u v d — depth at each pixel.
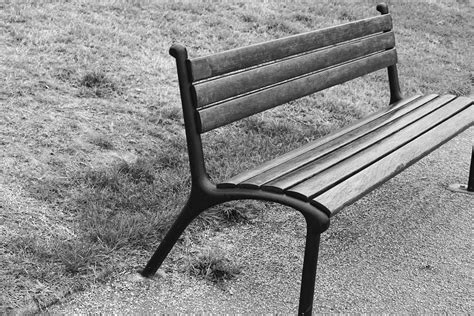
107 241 2.98
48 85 4.26
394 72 4.21
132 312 2.63
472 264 3.16
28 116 3.87
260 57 3.02
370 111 5.09
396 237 3.39
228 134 4.27
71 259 2.81
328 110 4.97
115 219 3.12
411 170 4.30
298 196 2.50
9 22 5.05
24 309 2.53
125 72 4.70
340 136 3.34
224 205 3.43
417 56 6.68
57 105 4.07
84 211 3.17
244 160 3.89
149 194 3.38
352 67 3.74
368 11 7.60
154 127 4.11
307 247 2.47
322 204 2.45
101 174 3.46
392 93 4.24
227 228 3.31
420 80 5.97
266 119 4.59
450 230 3.49
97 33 5.19
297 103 4.97
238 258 3.07
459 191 3.98
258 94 3.02
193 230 3.23
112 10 5.81
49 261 2.81
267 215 3.47
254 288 2.86
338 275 3.00
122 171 3.56
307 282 2.48
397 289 2.91
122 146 3.82
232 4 6.73
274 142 4.23
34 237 2.91
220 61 2.79
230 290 2.83
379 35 4.05
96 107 4.17
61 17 5.35
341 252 3.21
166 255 2.82
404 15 8.03
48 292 2.64
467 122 3.61
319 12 7.15
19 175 3.33
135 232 3.04
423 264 3.13
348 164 2.87
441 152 4.67
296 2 7.34
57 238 2.96
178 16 6.04
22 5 5.41
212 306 2.71
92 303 2.65
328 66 3.52
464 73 6.42
